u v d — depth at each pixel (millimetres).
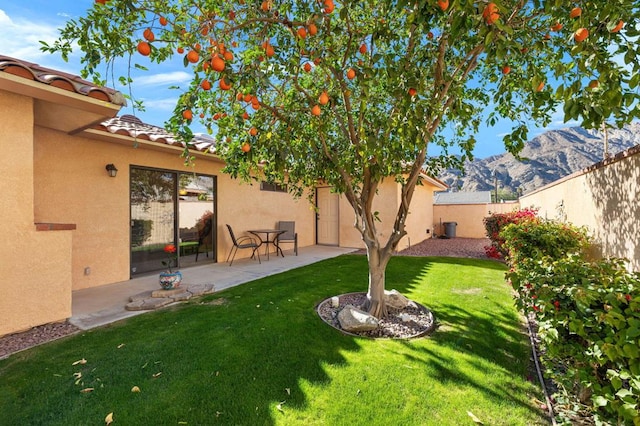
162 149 6402
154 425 2053
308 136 3357
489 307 4367
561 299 1962
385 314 4086
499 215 8391
